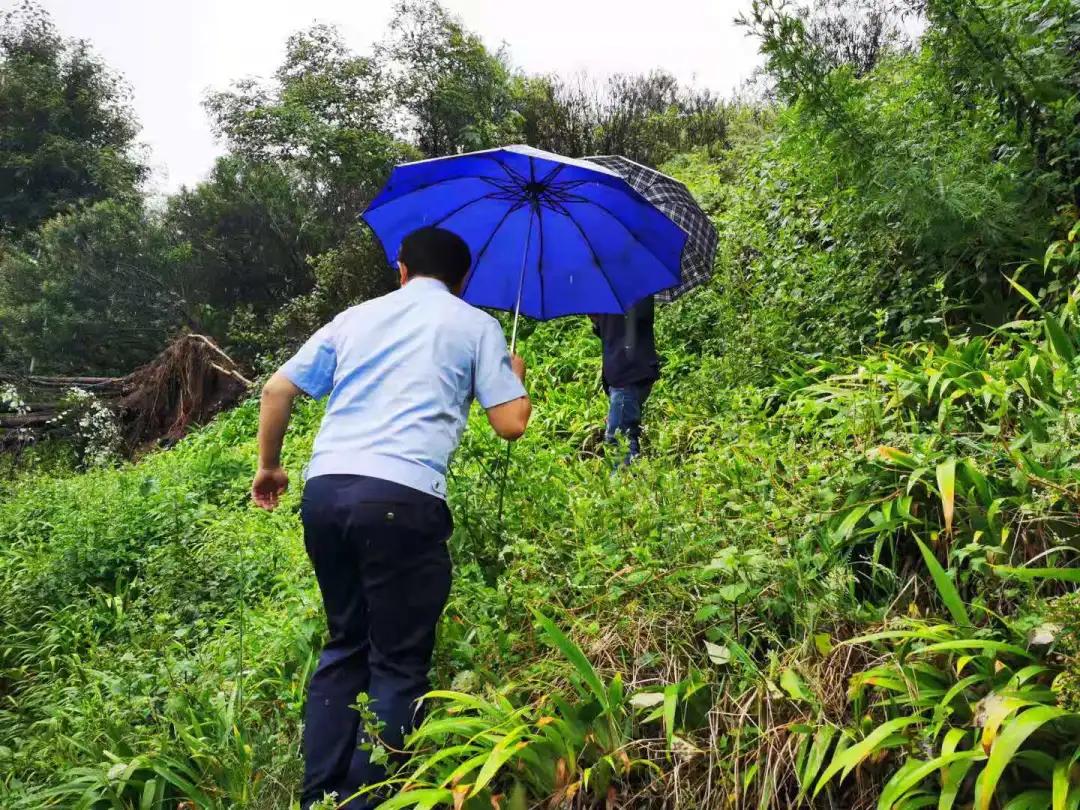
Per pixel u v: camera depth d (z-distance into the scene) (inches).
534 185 127.4
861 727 84.6
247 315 631.2
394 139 650.2
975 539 96.6
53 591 190.5
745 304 232.2
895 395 131.2
